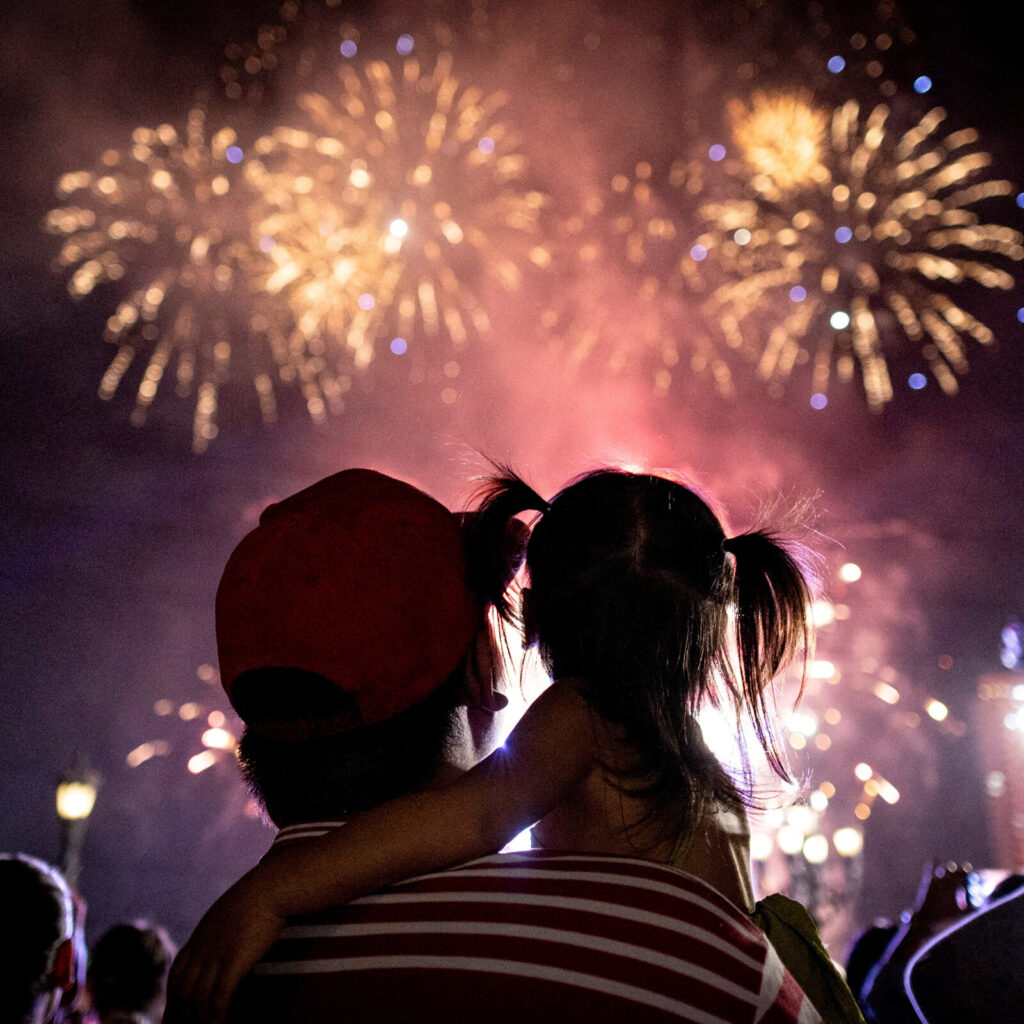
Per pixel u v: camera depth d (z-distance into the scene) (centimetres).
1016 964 156
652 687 116
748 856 122
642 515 122
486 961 100
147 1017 340
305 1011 101
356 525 119
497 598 124
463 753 122
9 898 209
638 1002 98
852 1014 119
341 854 103
